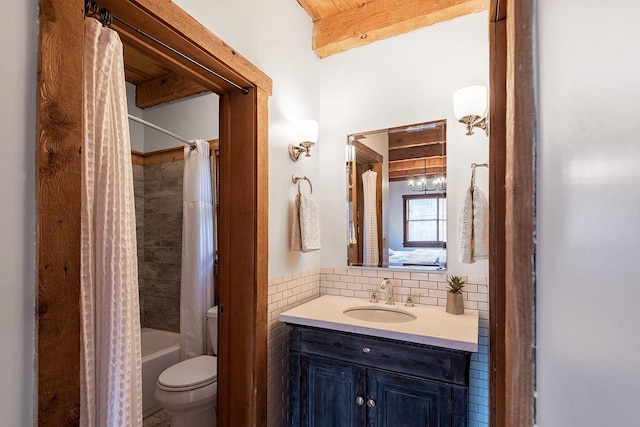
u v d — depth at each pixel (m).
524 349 0.35
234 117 1.54
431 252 1.84
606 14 0.23
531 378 0.34
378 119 2.03
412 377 1.37
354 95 2.10
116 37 0.92
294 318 1.61
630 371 0.20
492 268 0.83
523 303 0.35
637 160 0.20
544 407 0.31
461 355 1.29
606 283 0.22
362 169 2.06
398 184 1.95
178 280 2.68
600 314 0.23
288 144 1.83
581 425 0.25
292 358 1.69
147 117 2.80
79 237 0.73
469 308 1.72
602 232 0.23
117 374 0.85
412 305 1.83
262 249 1.52
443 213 1.82
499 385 0.78
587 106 0.25
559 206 0.29
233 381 1.50
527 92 0.35
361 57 2.08
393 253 1.95
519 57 0.36
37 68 0.66
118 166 0.91
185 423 1.70
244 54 1.47
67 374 0.70
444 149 1.83
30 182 0.65
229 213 1.54
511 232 0.39
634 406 0.20
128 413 0.89
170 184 2.71
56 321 0.68
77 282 0.72
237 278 1.51
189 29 1.13
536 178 0.34
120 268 0.88
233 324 1.51
